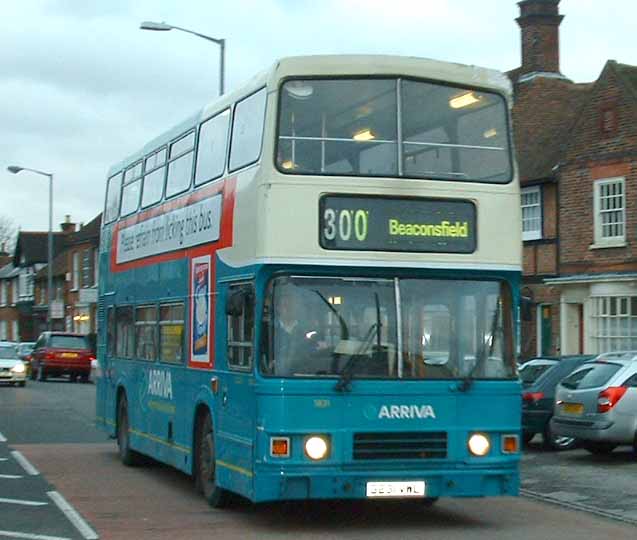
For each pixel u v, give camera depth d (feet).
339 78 41.98
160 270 55.98
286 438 39.68
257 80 43.39
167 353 54.13
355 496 40.14
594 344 111.14
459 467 41.14
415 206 41.70
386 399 40.52
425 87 42.78
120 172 67.56
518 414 42.04
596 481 57.00
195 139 51.49
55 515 45.91
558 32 140.26
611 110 110.63
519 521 44.98
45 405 114.93
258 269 40.47
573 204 114.83
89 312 245.45
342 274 41.01
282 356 40.09
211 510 47.14
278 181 40.70
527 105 136.67
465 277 42.14
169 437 53.31
